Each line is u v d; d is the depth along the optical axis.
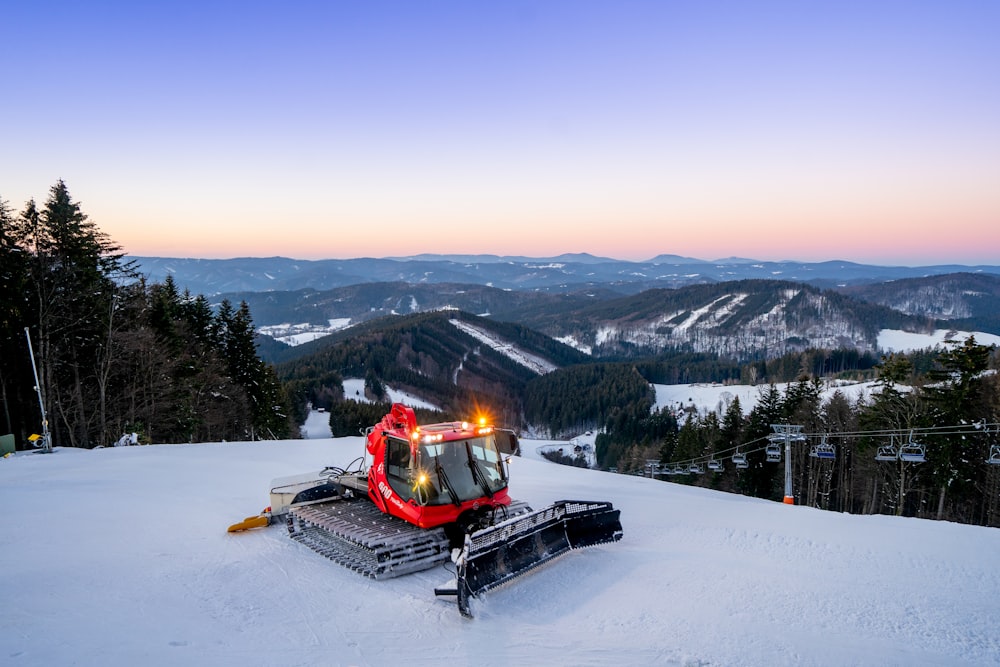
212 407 50.28
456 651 6.05
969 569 8.48
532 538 8.41
